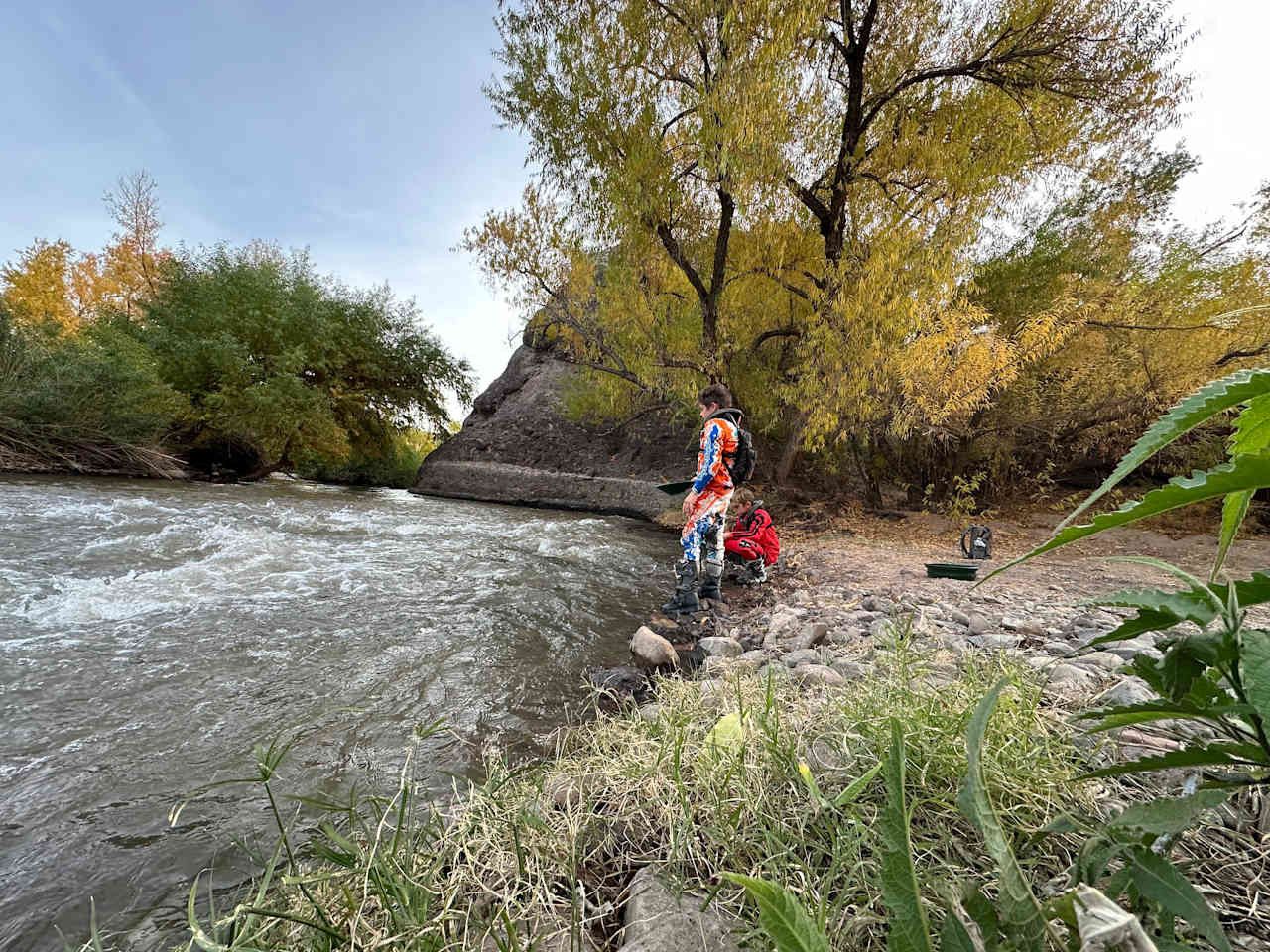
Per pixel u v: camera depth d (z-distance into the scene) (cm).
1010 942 54
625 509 1223
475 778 180
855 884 89
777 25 670
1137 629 64
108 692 230
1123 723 70
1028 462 886
